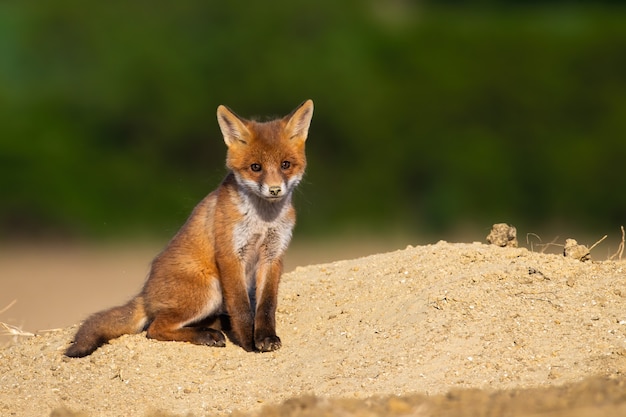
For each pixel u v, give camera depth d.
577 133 50.47
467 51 52.94
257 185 15.02
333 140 51.22
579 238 45.62
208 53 53.31
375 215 50.09
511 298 14.80
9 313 29.47
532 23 55.09
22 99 52.16
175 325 15.40
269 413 11.77
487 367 13.27
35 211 48.34
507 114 51.22
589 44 51.53
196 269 15.40
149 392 14.16
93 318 15.71
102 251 44.94
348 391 13.20
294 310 16.23
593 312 14.21
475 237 47.34
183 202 50.00
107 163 50.47
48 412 13.98
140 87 51.41
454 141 50.81
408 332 14.38
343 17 54.94
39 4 54.31
